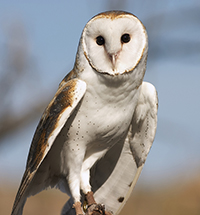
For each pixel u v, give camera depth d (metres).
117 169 10.86
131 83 9.54
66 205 10.67
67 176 9.96
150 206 17.64
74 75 9.80
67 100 9.32
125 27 9.40
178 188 18.53
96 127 9.63
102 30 9.34
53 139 9.26
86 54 9.54
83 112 9.55
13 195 18.62
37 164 9.32
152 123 10.26
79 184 9.92
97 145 10.02
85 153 10.15
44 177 10.27
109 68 9.37
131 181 10.80
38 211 16.91
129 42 9.52
